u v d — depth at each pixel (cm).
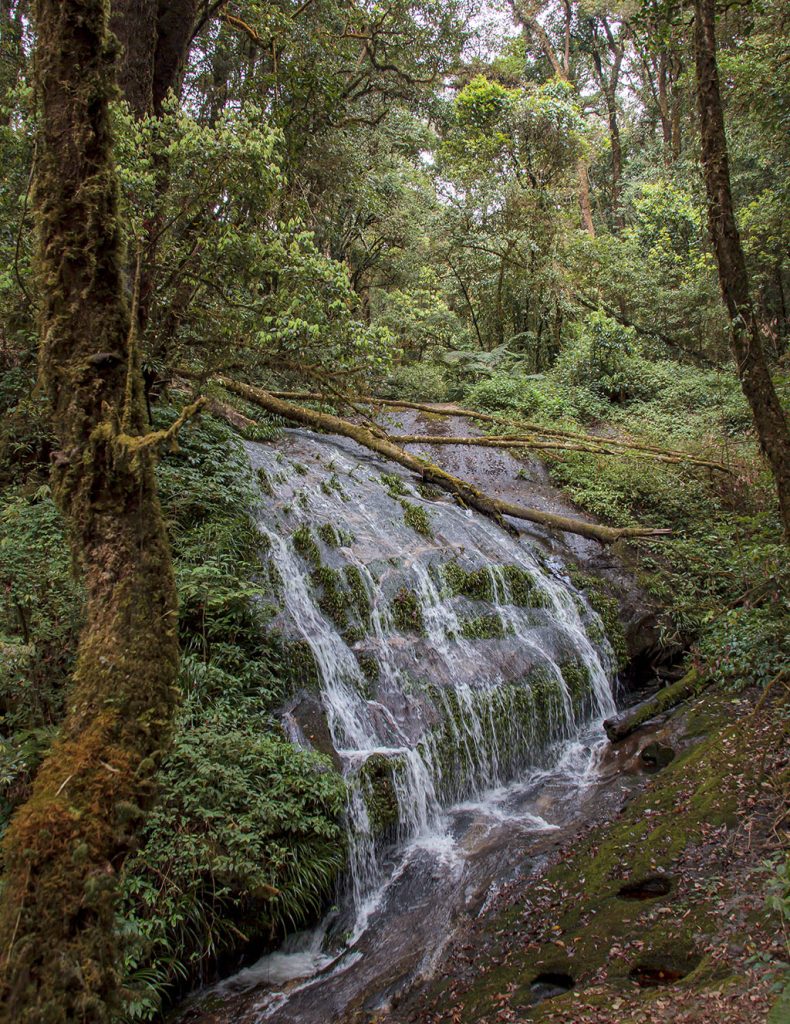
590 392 1466
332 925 481
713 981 325
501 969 396
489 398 1357
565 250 1678
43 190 243
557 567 902
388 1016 382
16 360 661
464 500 952
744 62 866
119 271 247
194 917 420
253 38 1005
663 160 2227
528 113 1670
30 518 588
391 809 558
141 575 233
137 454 229
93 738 211
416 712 637
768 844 437
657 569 940
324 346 732
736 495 1022
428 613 736
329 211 1367
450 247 1683
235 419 923
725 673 714
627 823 523
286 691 591
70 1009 181
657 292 1719
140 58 734
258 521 725
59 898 188
